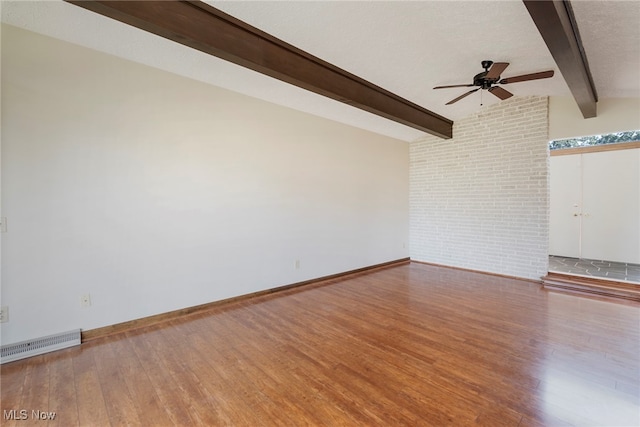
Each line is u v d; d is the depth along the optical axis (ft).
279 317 10.41
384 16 7.93
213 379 6.84
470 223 17.03
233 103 11.65
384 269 17.56
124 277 9.39
